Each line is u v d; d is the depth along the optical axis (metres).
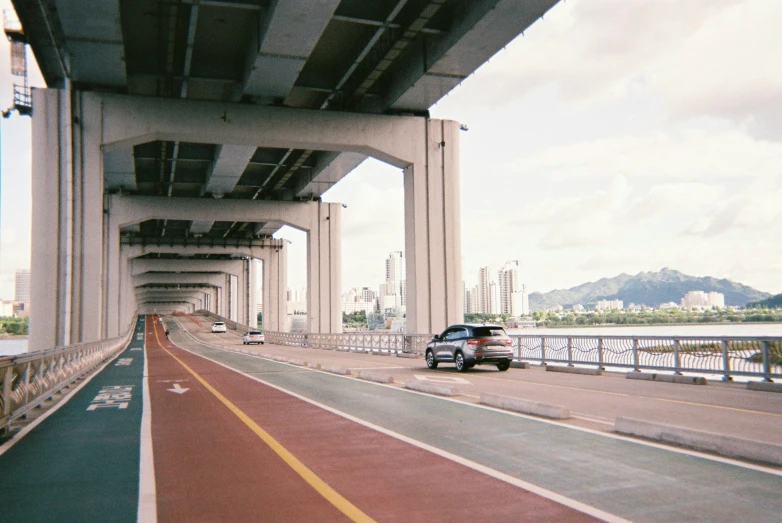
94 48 29.66
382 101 39.62
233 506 6.06
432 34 31.91
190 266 110.44
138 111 34.72
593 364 22.83
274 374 23.19
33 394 13.12
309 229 66.38
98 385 20.19
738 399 14.27
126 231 85.44
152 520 5.63
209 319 148.88
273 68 31.50
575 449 8.48
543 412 11.55
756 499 6.04
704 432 8.41
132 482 7.10
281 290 91.69
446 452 8.38
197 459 8.33
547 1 25.41
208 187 58.31
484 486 6.62
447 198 39.91
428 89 35.66
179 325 126.19
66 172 32.53
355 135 38.31
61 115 32.69
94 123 34.06
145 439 9.91
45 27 30.20
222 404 14.33
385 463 7.80
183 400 15.38
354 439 9.50
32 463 8.18
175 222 80.06
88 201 33.78
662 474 7.06
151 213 61.94
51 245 32.22
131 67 34.28
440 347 24.77
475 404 13.48
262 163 52.28
